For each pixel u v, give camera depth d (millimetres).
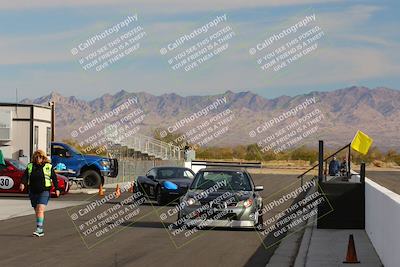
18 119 46656
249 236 18906
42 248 16156
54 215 24703
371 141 20703
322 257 14930
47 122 49500
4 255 15008
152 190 29734
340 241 17641
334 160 38531
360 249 16219
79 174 40000
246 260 14695
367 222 19297
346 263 14109
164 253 15555
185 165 59000
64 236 18547
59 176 34281
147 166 53906
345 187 20328
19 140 46688
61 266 13602
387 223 13469
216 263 14242
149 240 17859
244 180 21250
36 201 18453
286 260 14734
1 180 32594
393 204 12547
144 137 57156
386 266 13508
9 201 30641
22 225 21078
